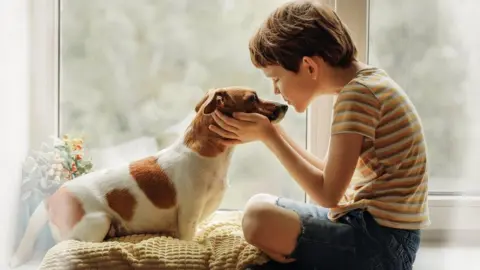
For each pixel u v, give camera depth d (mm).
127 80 1713
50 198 1424
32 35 1547
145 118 1728
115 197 1399
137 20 1695
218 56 1716
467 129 1573
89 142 1717
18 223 1435
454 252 1538
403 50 1649
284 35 1279
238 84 1726
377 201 1235
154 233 1448
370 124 1213
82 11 1673
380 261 1214
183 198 1401
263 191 1755
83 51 1689
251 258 1219
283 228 1219
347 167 1207
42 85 1592
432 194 1617
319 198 1234
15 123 1412
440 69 1606
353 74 1312
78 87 1699
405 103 1255
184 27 1704
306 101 1339
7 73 1342
